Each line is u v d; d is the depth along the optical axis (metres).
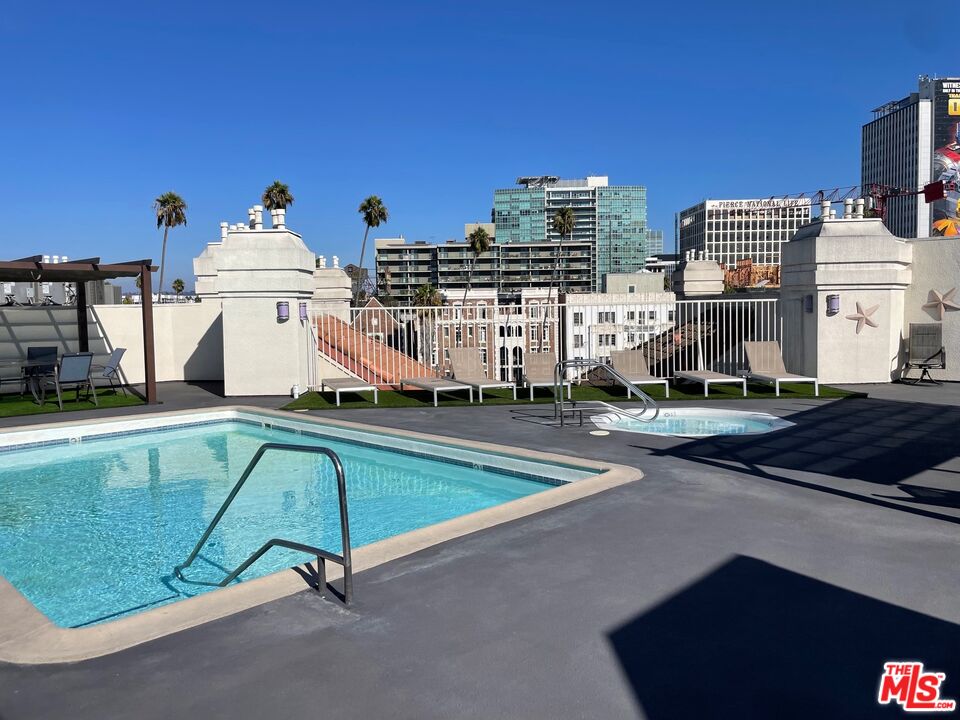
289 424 11.12
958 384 13.68
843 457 7.36
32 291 17.59
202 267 17.56
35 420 10.98
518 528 5.10
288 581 4.12
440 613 3.67
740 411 10.62
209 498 7.36
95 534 6.21
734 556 4.47
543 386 12.70
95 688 2.97
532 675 3.04
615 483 6.31
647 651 3.25
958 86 147.50
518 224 168.25
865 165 168.50
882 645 3.28
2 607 3.81
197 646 3.33
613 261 168.00
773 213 169.38
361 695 2.89
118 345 16.67
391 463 8.92
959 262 13.77
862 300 13.69
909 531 4.93
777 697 2.85
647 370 13.45
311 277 14.83
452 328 15.46
